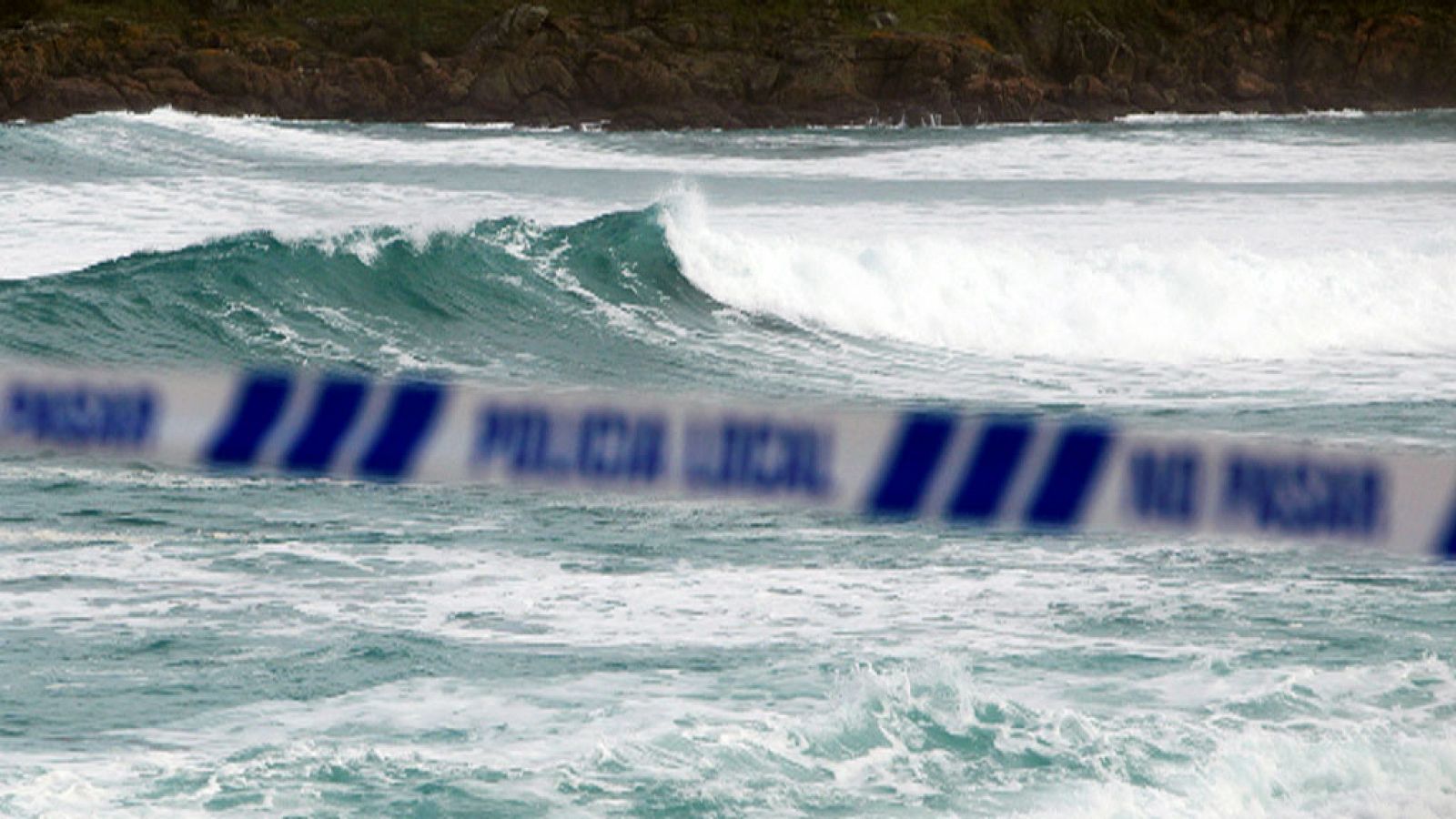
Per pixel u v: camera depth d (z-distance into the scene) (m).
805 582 41.91
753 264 92.19
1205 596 40.81
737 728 30.69
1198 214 138.25
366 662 34.78
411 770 28.89
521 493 50.97
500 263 88.31
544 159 194.88
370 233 85.38
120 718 31.38
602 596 40.38
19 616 37.66
